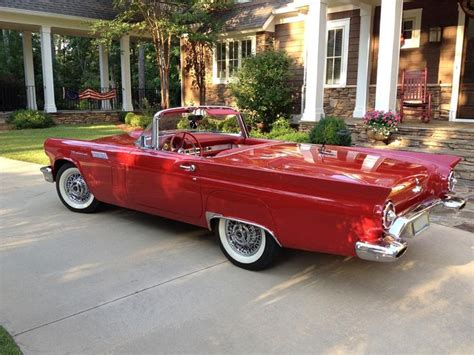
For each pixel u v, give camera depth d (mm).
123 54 17750
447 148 7879
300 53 12617
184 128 4898
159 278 3543
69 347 2609
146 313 3002
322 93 10438
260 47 13398
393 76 8773
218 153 4348
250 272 3668
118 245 4258
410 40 10414
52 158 5332
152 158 4211
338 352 2568
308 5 11109
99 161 4754
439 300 3195
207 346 2623
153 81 25609
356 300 3193
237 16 14148
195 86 15625
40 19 15531
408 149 8055
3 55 21453
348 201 2986
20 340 2674
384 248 2885
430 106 9539
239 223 3686
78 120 16828
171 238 4457
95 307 3078
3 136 12516
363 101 11305
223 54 14766
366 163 3656
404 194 3270
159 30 14211
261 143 5012
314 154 4012
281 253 4070
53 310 3035
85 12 16578
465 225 4852
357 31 11336
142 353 2557
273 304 3129
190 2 14562
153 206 4371
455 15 9672
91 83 23812
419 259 3939
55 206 5586
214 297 3230
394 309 3066
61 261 3871
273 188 3334
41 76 22438
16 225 4844
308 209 3162
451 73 9891
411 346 2629
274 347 2613
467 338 2711
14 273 3621
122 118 17391
